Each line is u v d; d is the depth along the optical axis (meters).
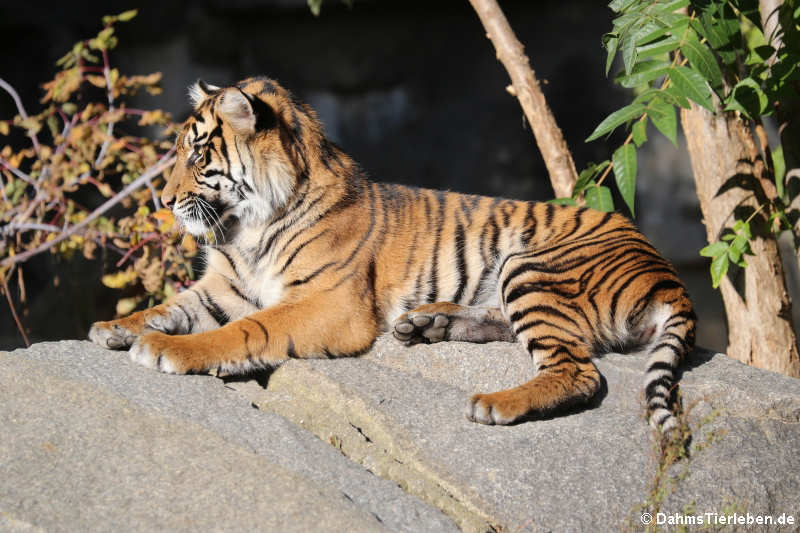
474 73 23.78
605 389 6.91
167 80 23.25
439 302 7.50
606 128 7.13
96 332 6.91
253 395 6.69
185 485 5.26
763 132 9.02
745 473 6.06
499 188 23.16
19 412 5.71
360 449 6.14
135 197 10.29
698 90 7.05
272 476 5.38
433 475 5.80
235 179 7.43
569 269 7.30
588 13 22.97
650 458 6.01
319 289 7.38
